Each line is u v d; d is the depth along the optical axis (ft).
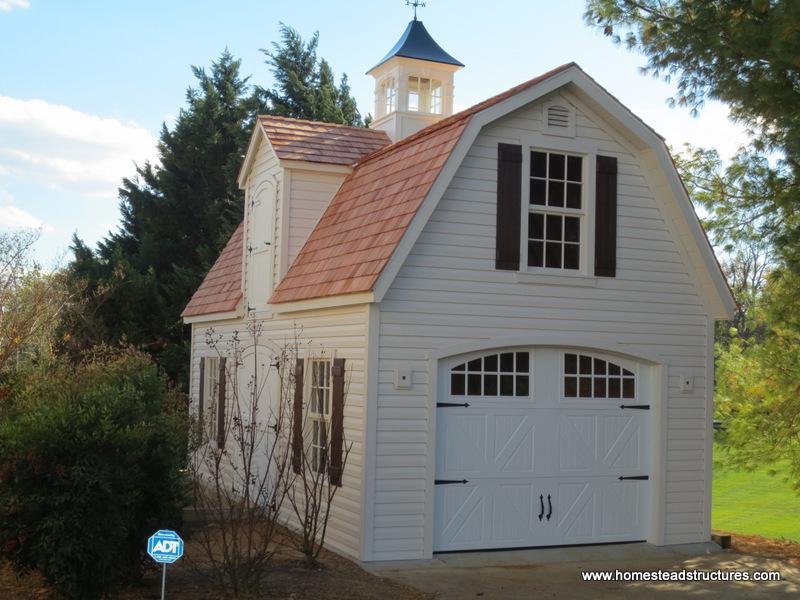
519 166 41.96
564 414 42.83
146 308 98.32
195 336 67.87
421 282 39.78
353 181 49.88
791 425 48.80
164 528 31.91
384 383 38.86
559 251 43.39
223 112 111.75
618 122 43.50
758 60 38.93
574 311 42.78
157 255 106.73
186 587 32.60
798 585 37.99
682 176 53.21
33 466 29.25
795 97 37.58
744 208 50.52
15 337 68.80
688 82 42.57
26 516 29.37
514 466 41.60
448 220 40.50
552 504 42.29
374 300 37.93
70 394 32.17
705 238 44.70
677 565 40.86
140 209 114.11
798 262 42.70
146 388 36.06
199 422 44.37
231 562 32.22
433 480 39.45
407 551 38.78
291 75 112.88
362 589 33.78
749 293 51.88
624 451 44.06
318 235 48.39
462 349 40.29
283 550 40.04
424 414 39.47
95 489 29.40
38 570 31.53
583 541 42.83
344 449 40.34
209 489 55.26
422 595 33.73
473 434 40.88
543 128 42.65
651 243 44.75
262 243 53.26
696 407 45.29
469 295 40.63
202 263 102.99
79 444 29.58
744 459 51.03
